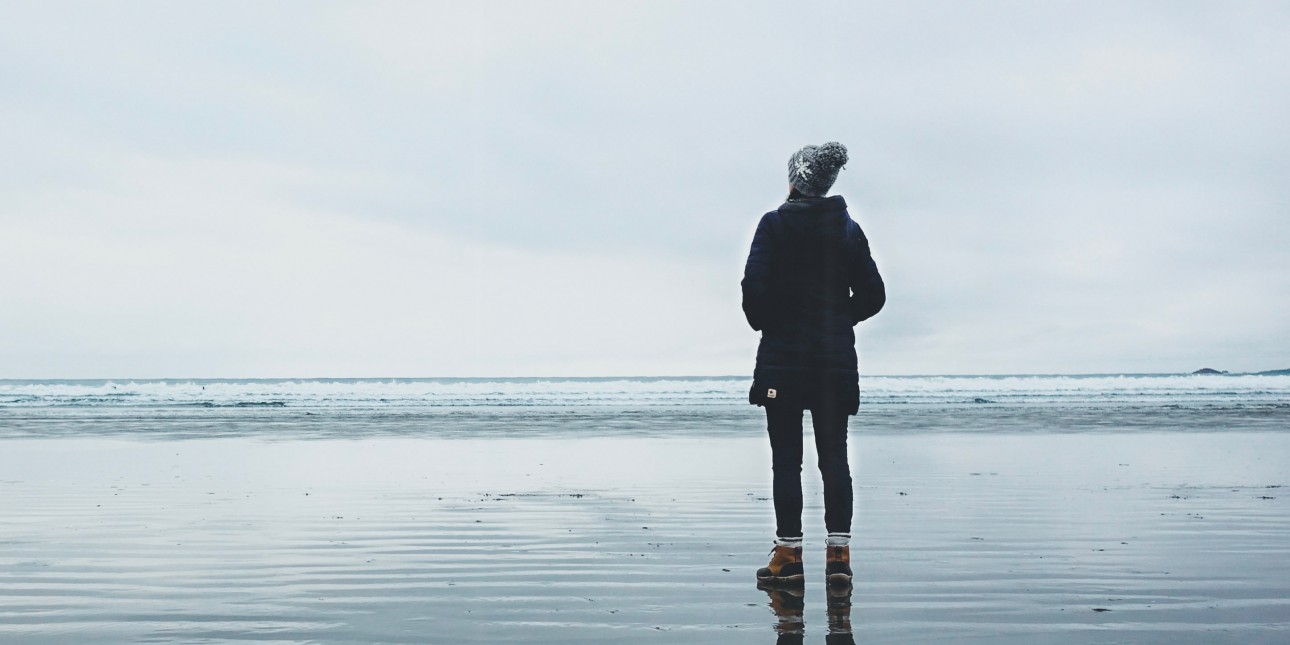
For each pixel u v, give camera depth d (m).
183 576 3.76
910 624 2.88
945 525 5.19
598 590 3.45
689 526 5.23
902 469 8.72
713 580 3.65
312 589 3.49
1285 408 24.52
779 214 3.62
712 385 43.91
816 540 4.70
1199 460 9.72
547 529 5.11
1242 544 4.52
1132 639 2.67
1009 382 46.75
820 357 3.56
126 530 5.06
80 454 10.55
